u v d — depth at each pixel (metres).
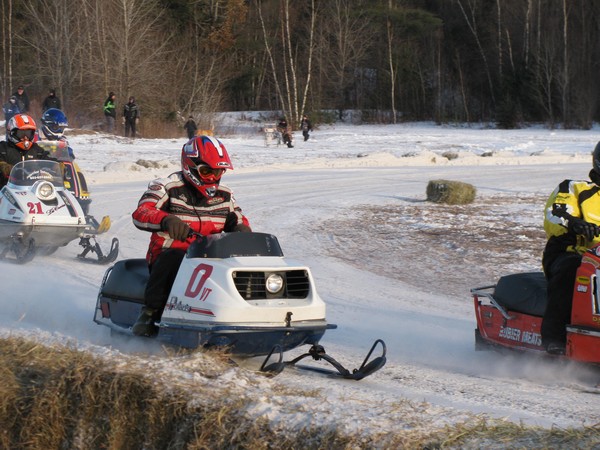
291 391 4.36
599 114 63.16
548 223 5.86
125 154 30.80
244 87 69.88
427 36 72.19
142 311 5.76
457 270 11.38
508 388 5.53
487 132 54.25
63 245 10.89
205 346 5.39
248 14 70.69
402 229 15.17
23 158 11.15
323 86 68.31
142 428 4.23
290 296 5.44
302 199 19.55
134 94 43.81
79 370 4.48
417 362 6.42
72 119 43.03
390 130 57.41
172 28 57.44
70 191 11.52
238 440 3.83
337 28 68.56
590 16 65.25
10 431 4.46
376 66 71.62
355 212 17.48
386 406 4.04
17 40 53.28
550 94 61.62
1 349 4.90
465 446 3.39
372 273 11.20
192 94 47.84
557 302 5.65
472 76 72.50
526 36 64.38
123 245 12.82
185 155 5.83
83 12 45.12
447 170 28.11
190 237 5.75
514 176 26.41
